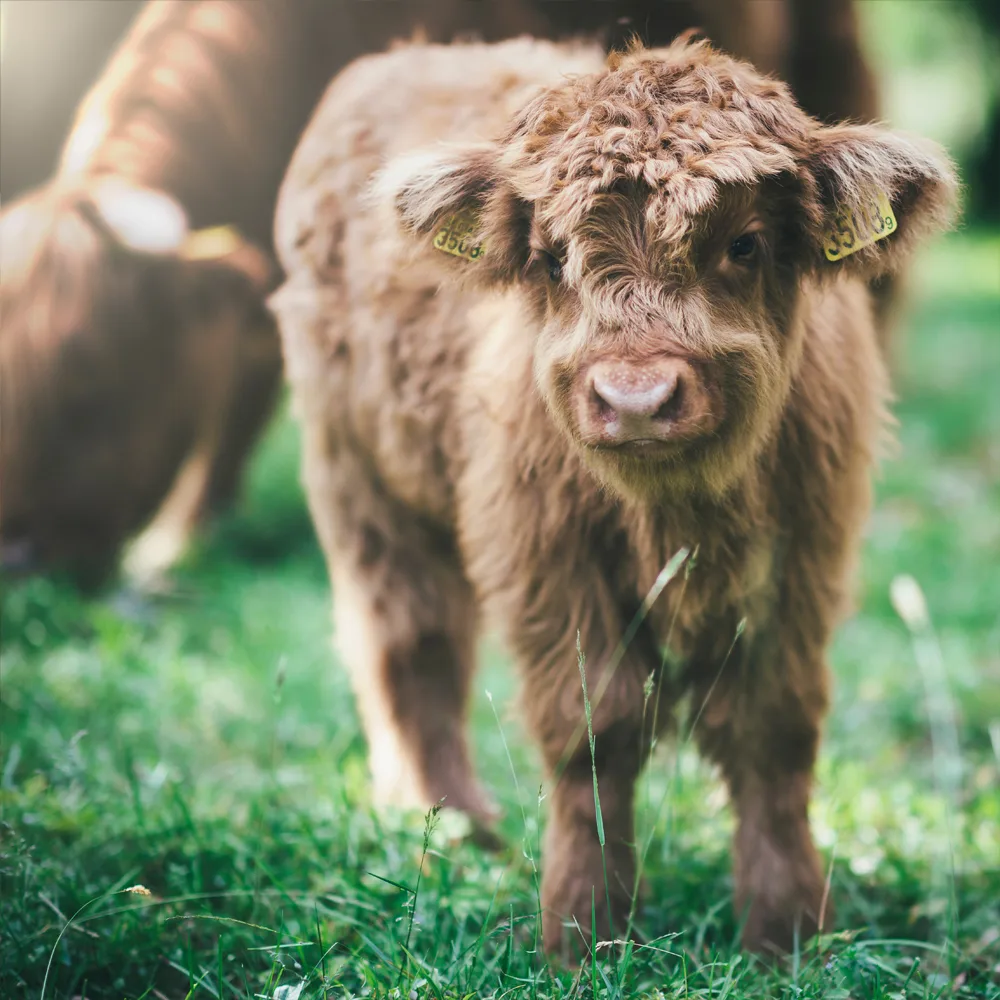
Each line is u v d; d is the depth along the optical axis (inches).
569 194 164.7
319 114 255.8
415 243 182.1
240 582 415.5
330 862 201.8
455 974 156.8
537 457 186.7
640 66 174.7
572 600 188.5
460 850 219.8
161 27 387.9
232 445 447.2
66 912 180.5
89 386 373.4
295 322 247.6
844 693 305.7
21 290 371.6
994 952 180.2
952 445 565.0
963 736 278.5
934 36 1275.8
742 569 183.3
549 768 193.9
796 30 319.6
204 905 175.9
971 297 986.7
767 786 192.9
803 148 170.7
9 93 461.1
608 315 161.2
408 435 222.8
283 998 149.5
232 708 302.4
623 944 160.7
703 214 161.8
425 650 248.8
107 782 233.8
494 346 196.7
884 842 215.0
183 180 382.3
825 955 178.5
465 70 231.6
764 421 170.9
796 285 176.9
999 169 1355.8
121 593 395.2
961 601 373.7
